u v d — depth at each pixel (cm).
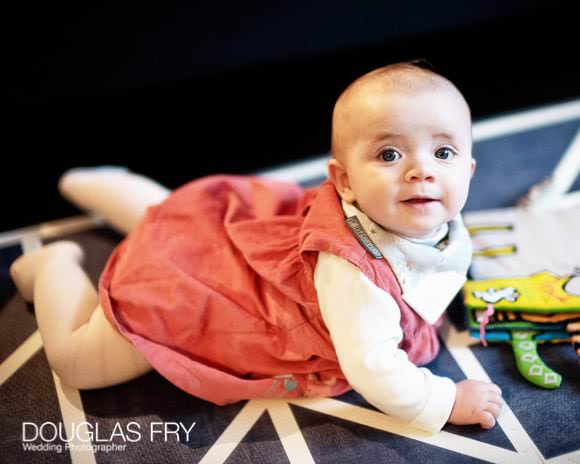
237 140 144
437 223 75
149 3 144
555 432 79
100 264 114
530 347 89
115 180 117
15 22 141
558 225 108
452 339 94
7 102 148
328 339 81
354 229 76
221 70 155
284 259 81
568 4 164
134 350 86
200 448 82
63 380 88
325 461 79
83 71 149
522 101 142
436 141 73
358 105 74
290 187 102
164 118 152
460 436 80
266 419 85
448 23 158
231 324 83
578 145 129
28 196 135
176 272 85
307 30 153
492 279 97
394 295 76
